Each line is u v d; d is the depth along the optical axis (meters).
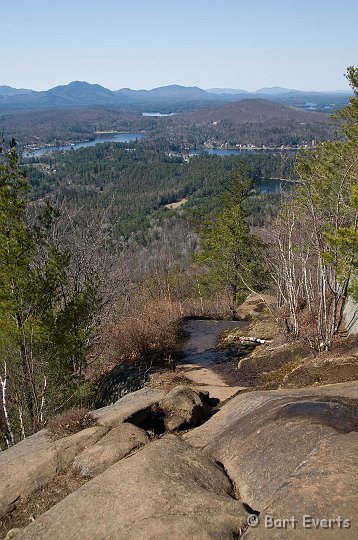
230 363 14.41
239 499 5.39
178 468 5.86
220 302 27.78
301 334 13.57
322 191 12.70
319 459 5.05
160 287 28.73
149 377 13.48
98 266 17.52
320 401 6.86
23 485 6.66
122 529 4.75
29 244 11.06
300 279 15.95
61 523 5.13
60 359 12.03
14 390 12.17
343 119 14.74
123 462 6.17
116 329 15.99
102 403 13.84
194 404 8.79
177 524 4.65
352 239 9.61
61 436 8.00
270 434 6.26
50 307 11.83
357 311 12.16
